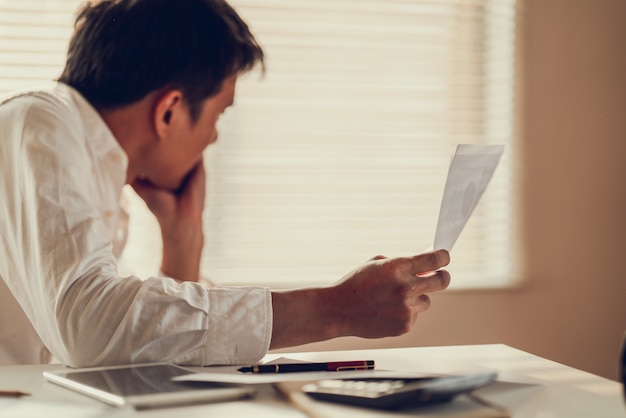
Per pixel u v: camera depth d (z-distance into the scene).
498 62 2.39
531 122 2.38
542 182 2.40
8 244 1.09
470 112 2.39
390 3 2.33
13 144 1.10
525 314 2.39
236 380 0.80
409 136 2.35
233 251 2.26
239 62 1.31
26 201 1.06
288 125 2.29
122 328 0.94
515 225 2.39
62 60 2.12
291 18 2.27
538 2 2.36
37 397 0.78
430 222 2.37
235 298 0.99
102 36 1.24
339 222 2.32
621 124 2.42
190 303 0.96
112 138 1.27
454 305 2.34
